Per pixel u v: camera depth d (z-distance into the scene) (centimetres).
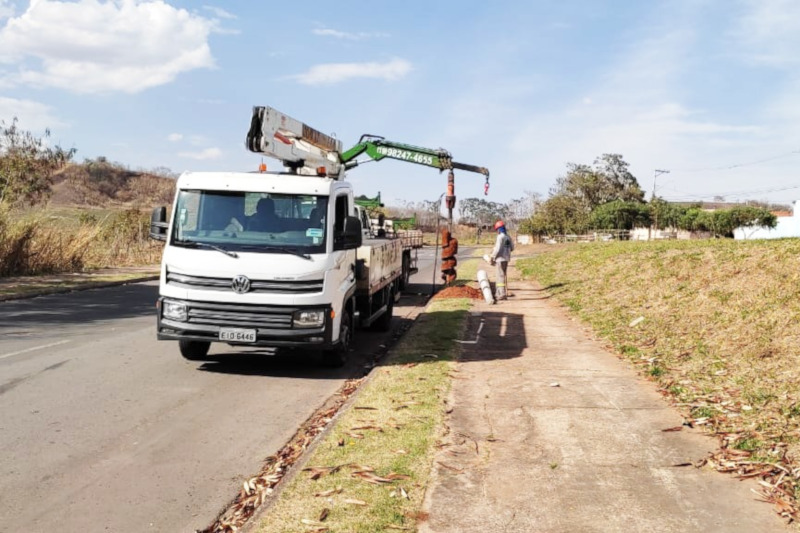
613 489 489
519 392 770
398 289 1606
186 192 916
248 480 532
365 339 1264
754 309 1060
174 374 902
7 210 2145
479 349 1052
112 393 794
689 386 777
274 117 1139
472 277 2664
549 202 7756
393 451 560
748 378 779
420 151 2002
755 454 547
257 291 853
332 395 818
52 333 1197
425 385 793
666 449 573
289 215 904
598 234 6975
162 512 474
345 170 1962
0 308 1496
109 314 1462
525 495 478
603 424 644
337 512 443
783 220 7238
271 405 763
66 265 2333
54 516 462
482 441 593
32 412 706
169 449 605
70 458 574
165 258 875
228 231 892
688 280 1468
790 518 441
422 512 447
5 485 513
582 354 1008
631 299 1481
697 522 437
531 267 3083
